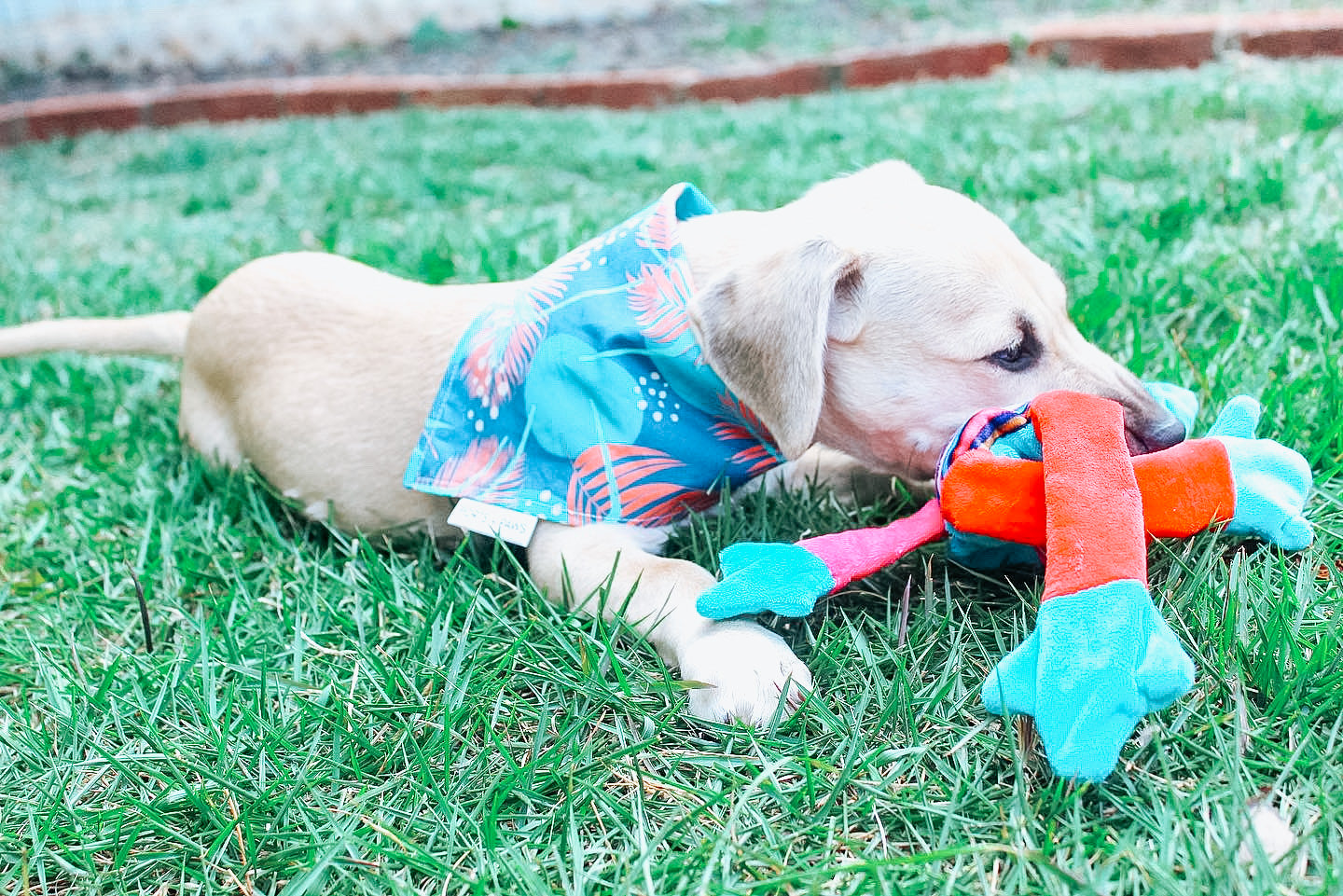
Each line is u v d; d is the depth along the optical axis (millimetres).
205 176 1811
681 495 730
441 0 2820
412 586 724
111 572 776
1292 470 667
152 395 976
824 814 593
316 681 684
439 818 609
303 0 2783
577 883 575
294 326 825
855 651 655
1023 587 680
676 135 1695
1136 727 597
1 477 889
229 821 614
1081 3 2398
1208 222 1006
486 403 737
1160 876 546
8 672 711
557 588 713
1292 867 551
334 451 793
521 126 1910
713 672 639
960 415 699
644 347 718
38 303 1186
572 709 651
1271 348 798
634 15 2836
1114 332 858
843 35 2471
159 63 2785
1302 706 601
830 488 770
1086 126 1363
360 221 1391
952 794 588
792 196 1214
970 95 1665
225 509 823
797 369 685
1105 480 606
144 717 667
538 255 1092
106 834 623
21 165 2070
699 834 593
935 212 715
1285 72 1550
